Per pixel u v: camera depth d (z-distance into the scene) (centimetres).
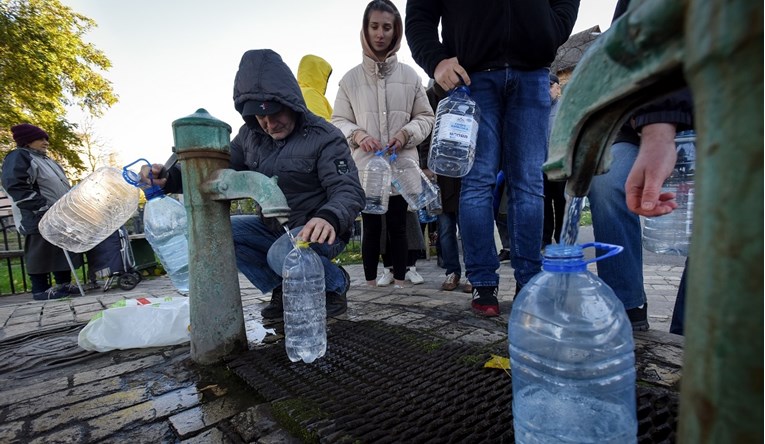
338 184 205
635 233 173
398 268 345
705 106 31
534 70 219
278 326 219
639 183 130
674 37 35
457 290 334
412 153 331
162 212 254
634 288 173
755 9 26
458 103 225
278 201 148
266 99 200
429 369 146
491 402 116
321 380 140
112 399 135
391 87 319
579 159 52
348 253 799
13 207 443
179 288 263
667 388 123
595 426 89
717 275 31
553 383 101
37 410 129
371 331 195
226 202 165
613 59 42
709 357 32
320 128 222
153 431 114
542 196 227
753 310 28
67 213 292
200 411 123
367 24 303
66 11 1187
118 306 195
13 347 202
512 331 104
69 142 1246
